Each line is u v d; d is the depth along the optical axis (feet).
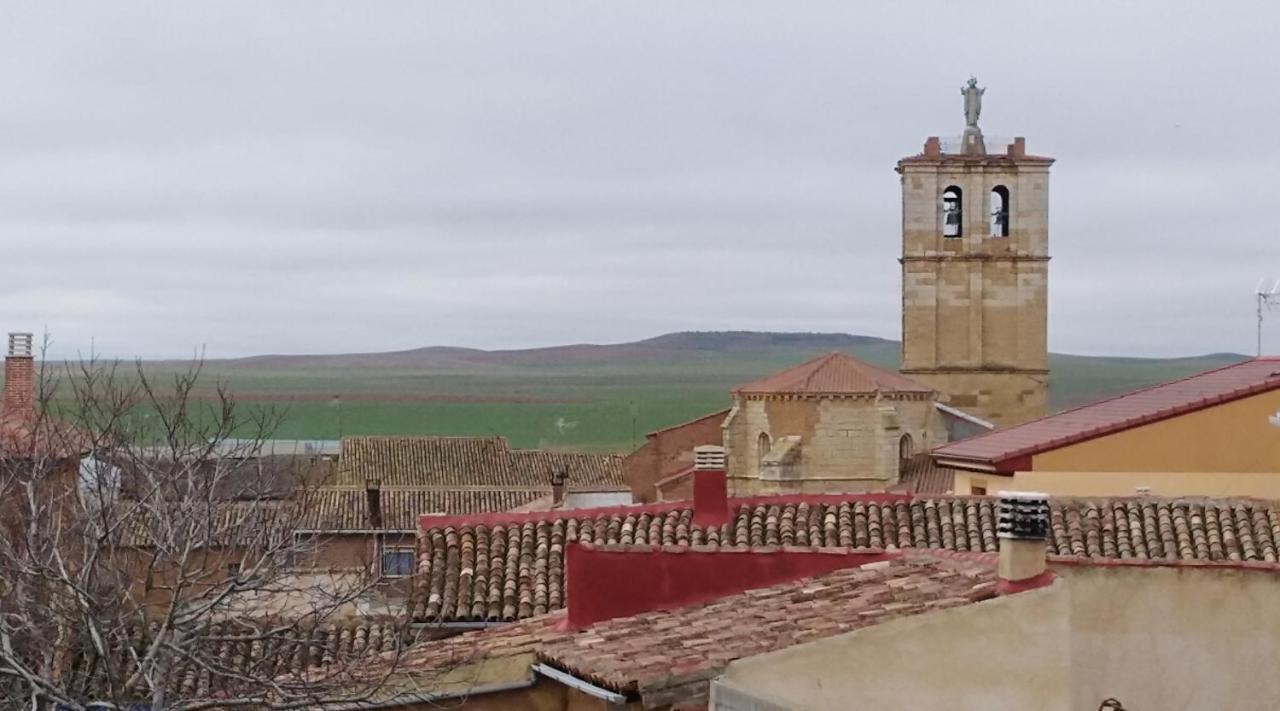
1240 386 138.10
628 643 71.20
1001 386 316.40
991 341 316.60
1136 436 131.44
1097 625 73.56
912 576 75.66
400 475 334.44
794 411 269.85
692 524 112.06
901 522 111.55
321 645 94.32
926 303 316.40
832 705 64.59
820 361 276.21
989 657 65.57
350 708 78.95
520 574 107.45
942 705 65.16
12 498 94.43
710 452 112.88
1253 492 130.41
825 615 70.38
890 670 64.90
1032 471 132.67
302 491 123.13
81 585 81.15
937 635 65.31
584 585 80.33
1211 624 73.92
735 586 80.33
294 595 110.42
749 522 112.06
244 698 80.59
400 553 206.18
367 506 229.86
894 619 65.57
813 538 109.29
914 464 271.90
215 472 99.50
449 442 351.87
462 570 107.96
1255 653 73.92
